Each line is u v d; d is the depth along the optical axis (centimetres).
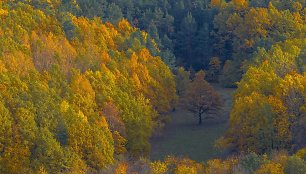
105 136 9256
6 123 8356
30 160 8300
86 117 9300
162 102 12594
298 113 9981
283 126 9819
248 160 7931
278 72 11312
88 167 8569
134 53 12450
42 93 9144
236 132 10188
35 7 12719
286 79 10319
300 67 11494
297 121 9906
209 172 7944
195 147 11175
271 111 9969
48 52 10794
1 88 8825
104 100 10431
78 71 10625
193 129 12438
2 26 10812
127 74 11888
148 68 12838
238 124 10188
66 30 12188
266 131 9850
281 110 9944
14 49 10244
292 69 11394
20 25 11331
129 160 9225
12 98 8775
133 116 10706
